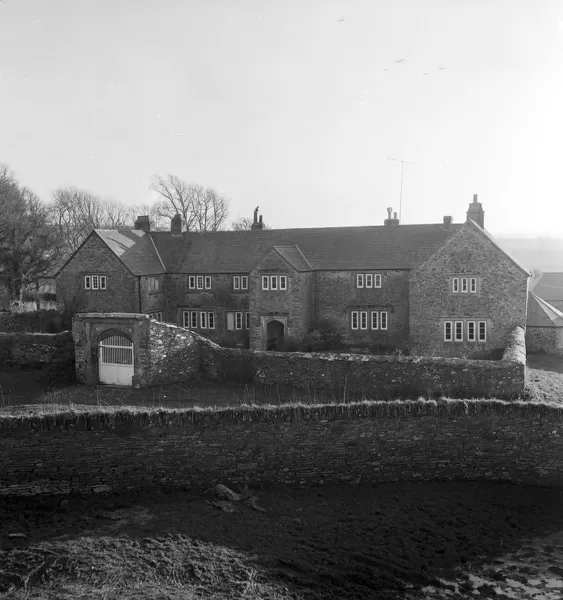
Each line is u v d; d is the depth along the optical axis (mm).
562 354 41438
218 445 19031
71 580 13508
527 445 20125
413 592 13977
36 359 34562
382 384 29594
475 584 14398
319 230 50594
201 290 50312
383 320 45500
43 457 18188
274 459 19328
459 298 41531
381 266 45312
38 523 16312
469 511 18109
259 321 45250
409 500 18641
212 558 14688
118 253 47938
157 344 30734
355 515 17531
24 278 61562
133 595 12953
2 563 14141
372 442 19844
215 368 32531
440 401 20281
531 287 73562
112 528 16016
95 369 31562
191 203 84938
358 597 13641
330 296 46438
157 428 18719
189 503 17797
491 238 44656
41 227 64375
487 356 39906
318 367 30438
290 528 16594
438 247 41875
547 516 17984
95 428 18391
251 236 51938
